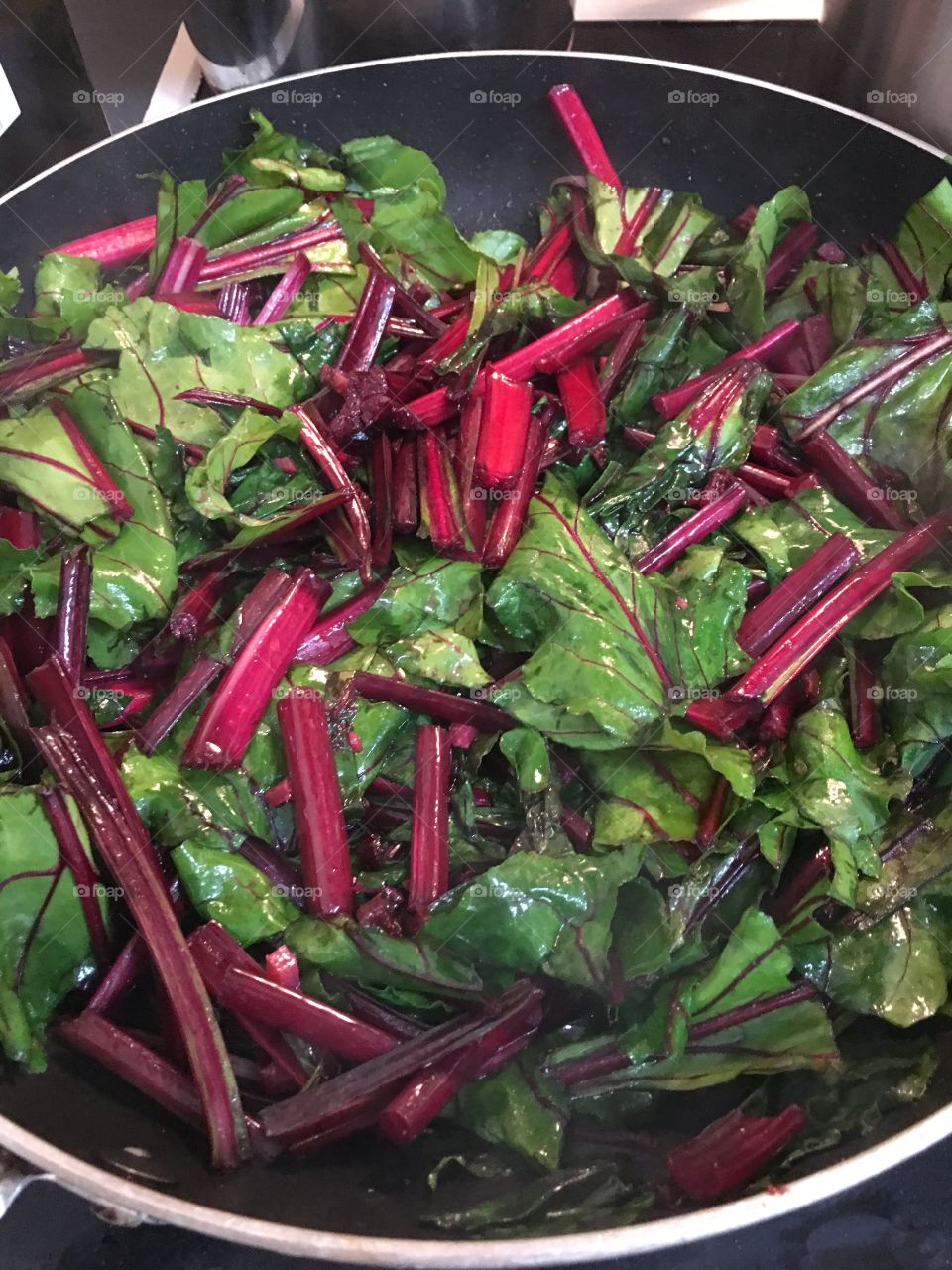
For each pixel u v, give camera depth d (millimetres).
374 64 302
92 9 331
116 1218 172
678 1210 164
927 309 258
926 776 215
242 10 322
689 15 341
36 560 229
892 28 299
